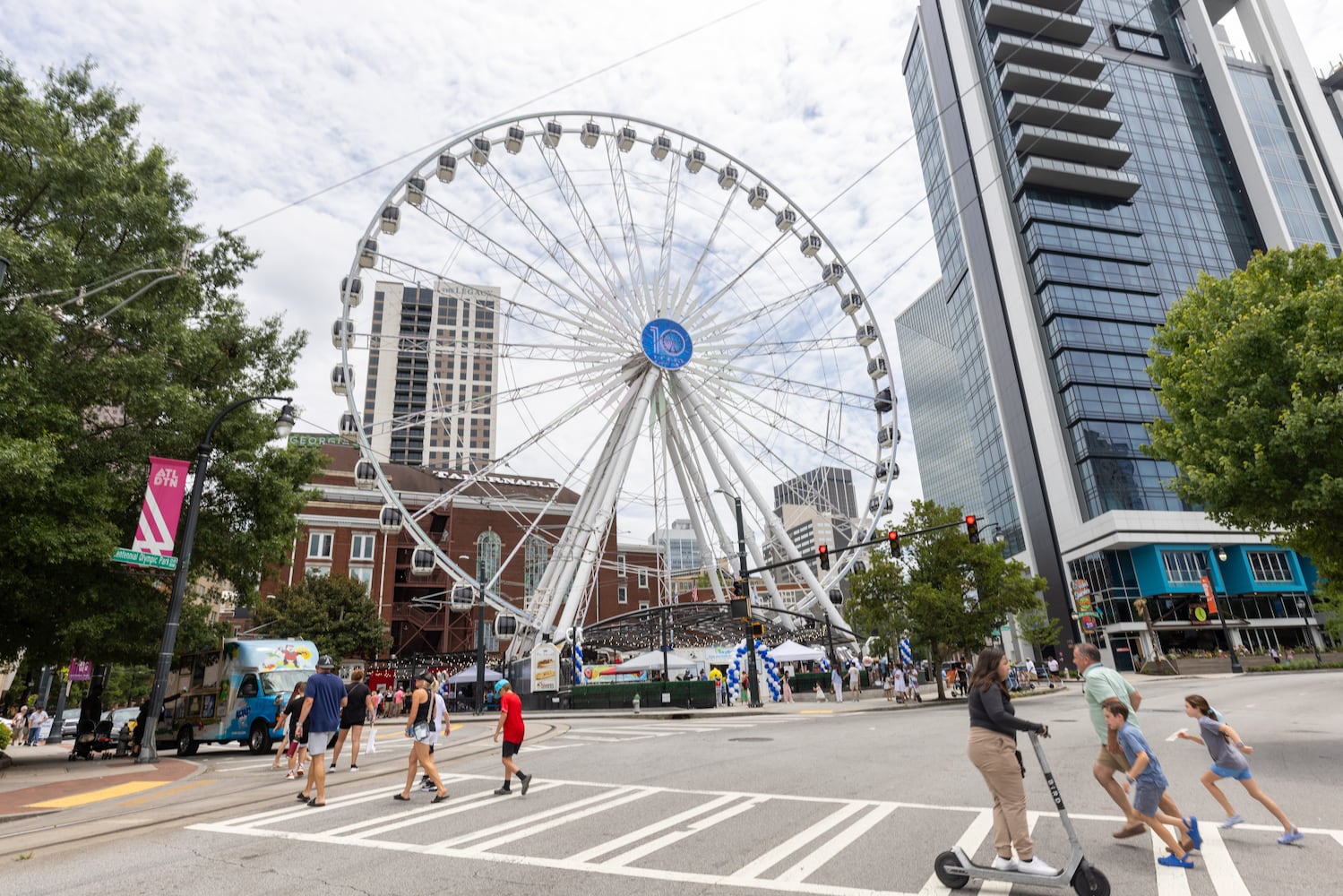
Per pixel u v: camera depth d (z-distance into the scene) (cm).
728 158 4825
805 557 3250
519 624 4256
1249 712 2073
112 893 655
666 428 4578
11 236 1622
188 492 2116
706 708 3406
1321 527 1521
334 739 1564
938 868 594
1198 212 8762
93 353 1886
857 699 3922
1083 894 532
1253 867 626
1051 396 7606
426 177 4038
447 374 12900
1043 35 9031
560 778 1252
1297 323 1507
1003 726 585
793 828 816
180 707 2339
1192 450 1653
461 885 645
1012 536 8388
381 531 7125
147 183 2117
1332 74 10906
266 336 2325
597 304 4325
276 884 666
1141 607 6309
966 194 9075
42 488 1562
